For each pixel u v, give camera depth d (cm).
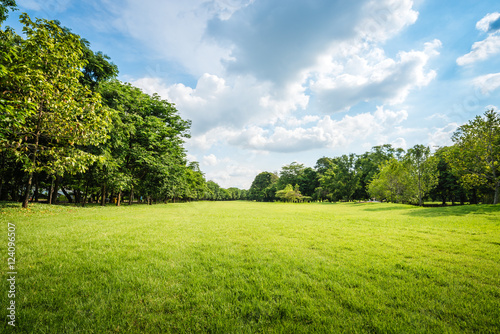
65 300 316
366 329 273
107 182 1991
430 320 289
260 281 401
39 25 962
